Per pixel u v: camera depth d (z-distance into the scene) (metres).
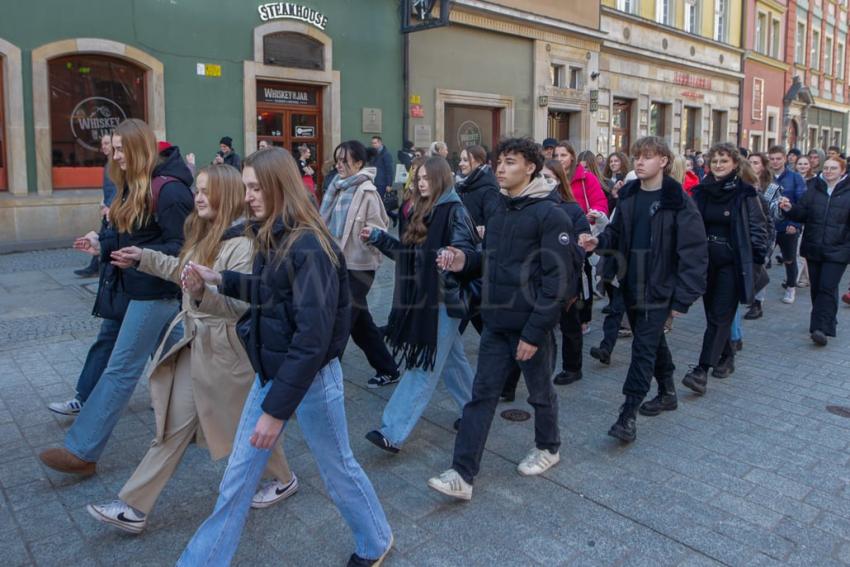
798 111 32.44
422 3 13.85
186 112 11.40
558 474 3.76
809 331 7.07
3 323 6.49
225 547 2.48
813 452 4.09
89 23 10.35
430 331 3.81
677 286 4.10
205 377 2.92
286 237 2.42
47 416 4.38
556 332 6.76
